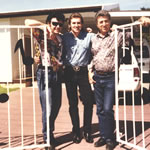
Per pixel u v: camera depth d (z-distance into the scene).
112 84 4.15
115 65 4.03
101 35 4.16
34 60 4.16
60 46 4.20
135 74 7.86
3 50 12.45
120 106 8.09
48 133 4.04
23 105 8.47
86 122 4.57
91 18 12.91
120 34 4.06
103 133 4.28
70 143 4.51
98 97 4.31
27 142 4.57
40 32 4.04
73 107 4.55
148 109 7.54
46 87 3.96
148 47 9.41
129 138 4.75
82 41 4.33
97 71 4.21
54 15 4.00
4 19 13.33
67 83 4.52
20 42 4.03
